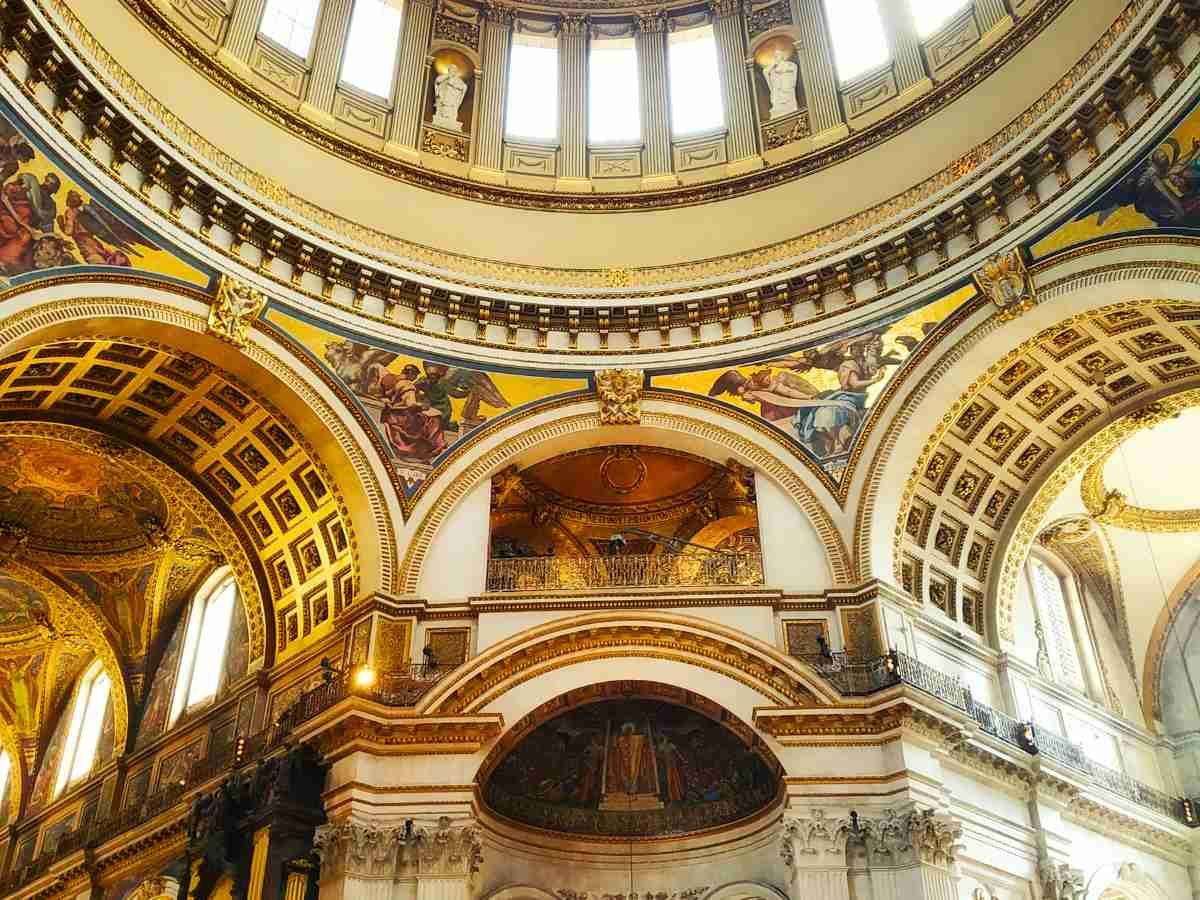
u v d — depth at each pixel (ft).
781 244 96.12
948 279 86.84
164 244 81.30
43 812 116.26
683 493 97.71
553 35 110.22
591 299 95.40
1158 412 89.15
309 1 102.06
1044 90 85.71
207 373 87.04
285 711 86.33
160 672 111.45
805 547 87.25
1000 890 80.18
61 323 75.36
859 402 89.51
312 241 88.33
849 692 80.02
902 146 94.27
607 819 90.53
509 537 96.43
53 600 114.21
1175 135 73.51
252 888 73.46
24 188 72.90
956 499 92.89
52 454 97.50
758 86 105.40
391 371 91.15
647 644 83.05
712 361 93.66
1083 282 79.20
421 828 77.05
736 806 88.07
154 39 86.99
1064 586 109.19
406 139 101.24
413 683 82.84
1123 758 100.89
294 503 93.61
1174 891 94.94
